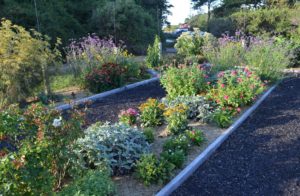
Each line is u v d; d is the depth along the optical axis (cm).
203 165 436
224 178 399
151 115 576
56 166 334
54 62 863
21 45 755
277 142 510
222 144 507
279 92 867
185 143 459
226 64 972
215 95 672
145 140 478
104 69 933
